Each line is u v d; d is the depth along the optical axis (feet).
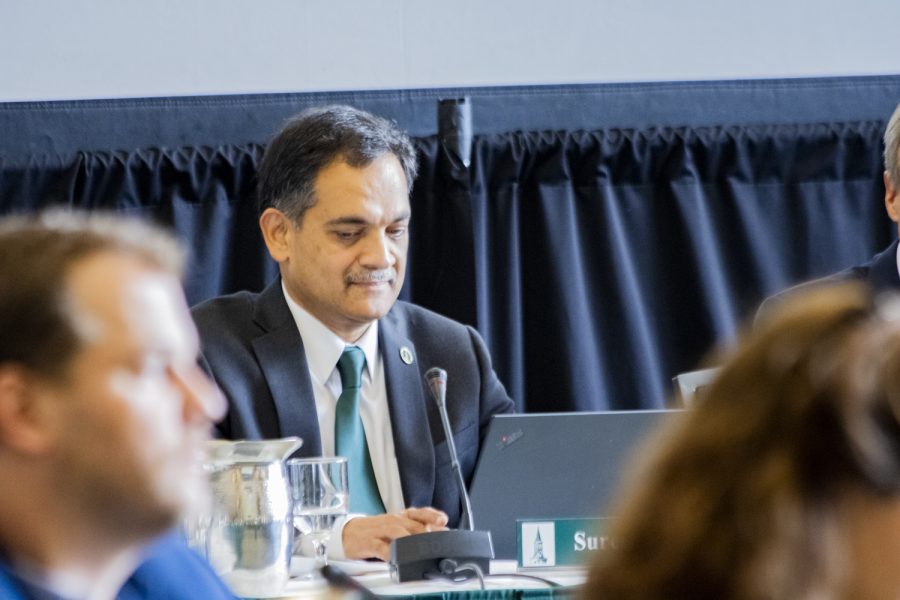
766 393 4.24
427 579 12.57
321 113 16.83
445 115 22.21
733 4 23.71
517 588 12.03
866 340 4.21
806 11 23.88
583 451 14.30
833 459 4.11
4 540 5.98
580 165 23.25
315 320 16.76
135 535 6.00
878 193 23.95
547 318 23.18
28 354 5.62
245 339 16.71
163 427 5.79
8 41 22.26
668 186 23.44
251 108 22.70
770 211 23.72
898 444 4.09
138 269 5.85
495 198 22.97
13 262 5.68
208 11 22.66
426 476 16.39
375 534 13.89
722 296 23.49
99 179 21.95
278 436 16.20
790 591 4.00
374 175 16.60
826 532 4.06
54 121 22.29
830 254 23.77
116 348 5.70
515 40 23.26
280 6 22.75
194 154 22.18
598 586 4.42
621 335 23.25
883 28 24.04
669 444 4.39
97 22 22.47
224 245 22.44
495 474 14.28
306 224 16.53
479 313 22.49
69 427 5.68
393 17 22.94
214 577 7.94
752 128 23.50
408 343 17.13
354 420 16.43
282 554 11.91
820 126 23.59
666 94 23.59
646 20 23.56
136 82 22.54
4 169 21.65
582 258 23.32
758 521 4.06
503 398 17.57
